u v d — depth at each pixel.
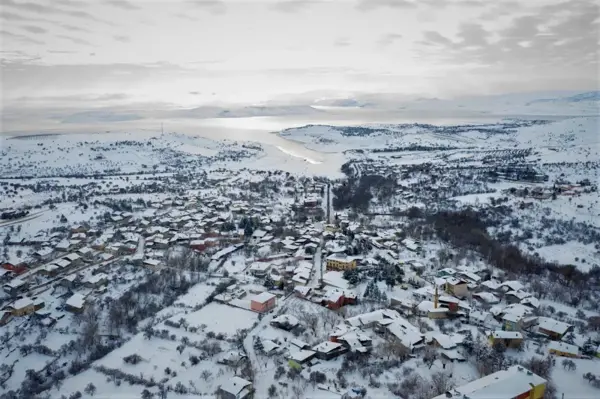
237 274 138.12
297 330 103.00
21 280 128.38
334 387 81.12
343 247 150.88
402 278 131.75
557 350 91.31
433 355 89.75
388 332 98.12
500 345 91.69
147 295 122.00
